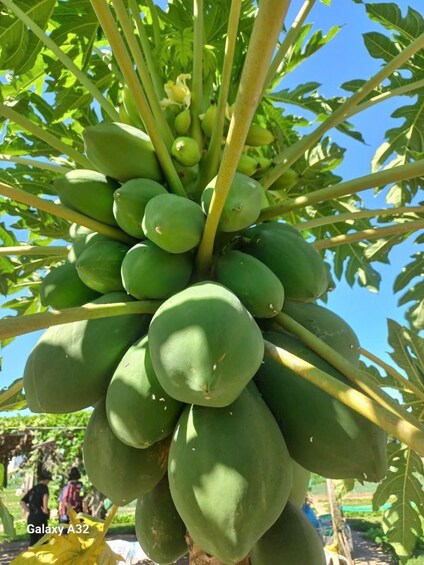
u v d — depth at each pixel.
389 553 4.11
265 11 0.32
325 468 0.56
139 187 0.67
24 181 1.25
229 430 0.51
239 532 0.49
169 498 0.67
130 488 0.60
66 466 4.92
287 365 0.53
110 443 0.60
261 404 0.56
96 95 0.91
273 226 0.72
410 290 1.26
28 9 1.03
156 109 0.80
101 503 4.12
